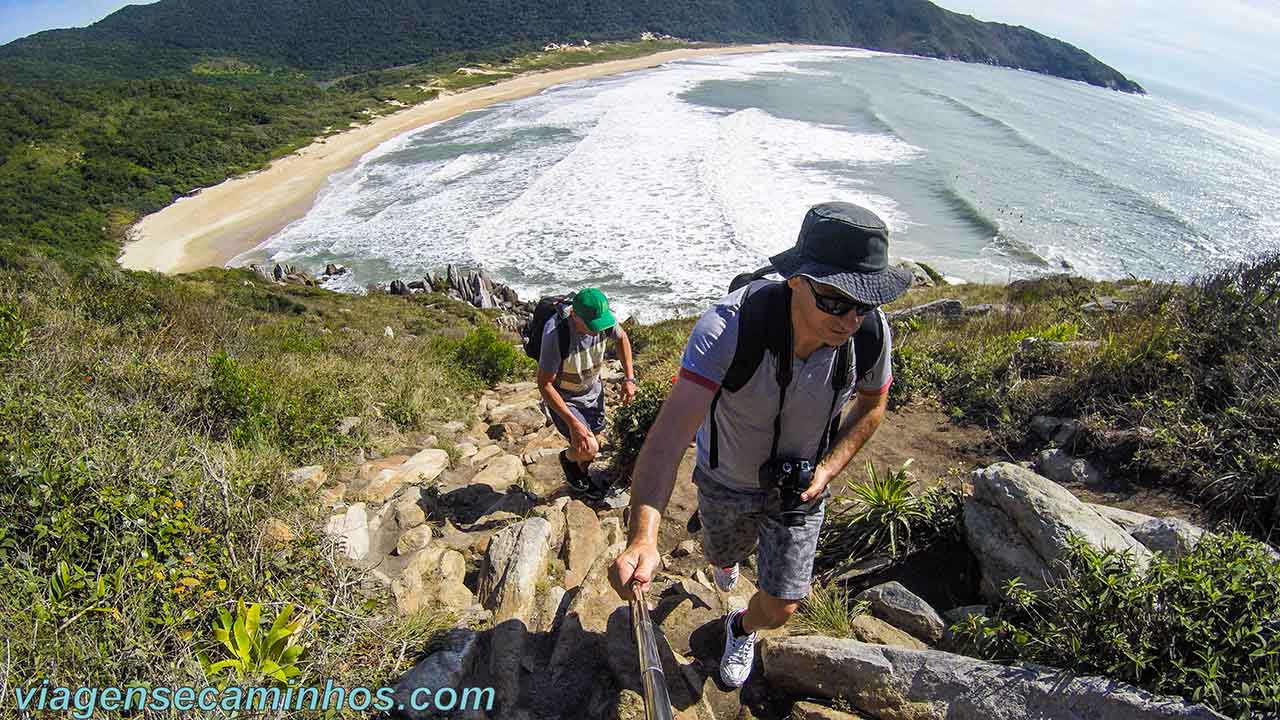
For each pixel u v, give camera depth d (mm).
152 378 5066
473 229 40875
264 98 90438
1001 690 2180
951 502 3623
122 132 68625
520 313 29531
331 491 4301
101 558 2643
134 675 2178
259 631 2293
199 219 51562
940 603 3254
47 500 2760
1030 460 4566
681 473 4547
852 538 3629
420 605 2996
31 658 2131
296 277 36031
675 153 54094
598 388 4355
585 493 4488
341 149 69750
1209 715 1935
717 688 2586
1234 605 2215
